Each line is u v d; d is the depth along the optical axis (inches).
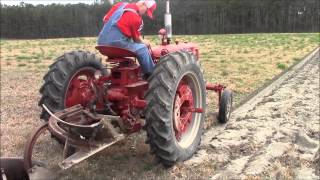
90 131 179.2
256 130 267.9
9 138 250.4
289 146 236.5
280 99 367.9
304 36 1776.6
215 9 3582.7
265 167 207.6
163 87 197.2
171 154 201.8
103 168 207.2
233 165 211.3
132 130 207.6
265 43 1301.7
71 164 169.8
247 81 475.2
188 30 3351.4
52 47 1358.3
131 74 213.6
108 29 202.7
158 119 194.9
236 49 1047.6
